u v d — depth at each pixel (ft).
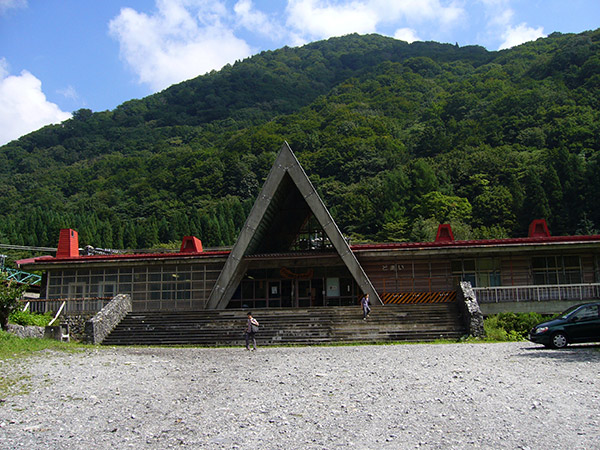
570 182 244.83
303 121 483.51
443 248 105.40
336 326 86.63
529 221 243.81
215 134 587.68
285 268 116.57
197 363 57.77
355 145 394.93
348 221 311.68
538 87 389.60
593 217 232.73
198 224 339.98
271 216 115.85
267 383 45.11
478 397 38.06
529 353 58.80
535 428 30.89
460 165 322.14
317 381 45.39
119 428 32.81
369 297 101.81
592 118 329.31
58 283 116.88
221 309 98.27
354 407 36.40
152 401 39.58
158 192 415.23
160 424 33.60
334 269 115.75
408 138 418.72
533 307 95.81
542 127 343.05
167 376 49.52
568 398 37.04
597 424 31.27
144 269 114.73
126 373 50.62
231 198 386.52
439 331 82.48
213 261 112.16
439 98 499.10
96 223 344.69
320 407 36.63
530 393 38.75
